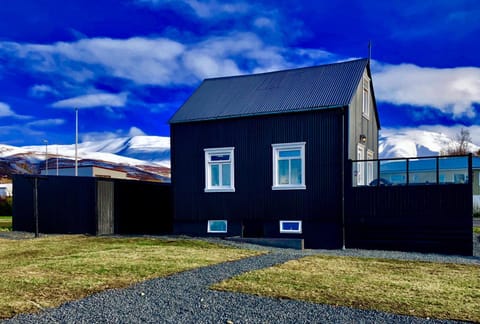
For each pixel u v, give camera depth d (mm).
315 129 16359
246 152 17578
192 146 18688
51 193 21203
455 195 14133
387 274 9719
